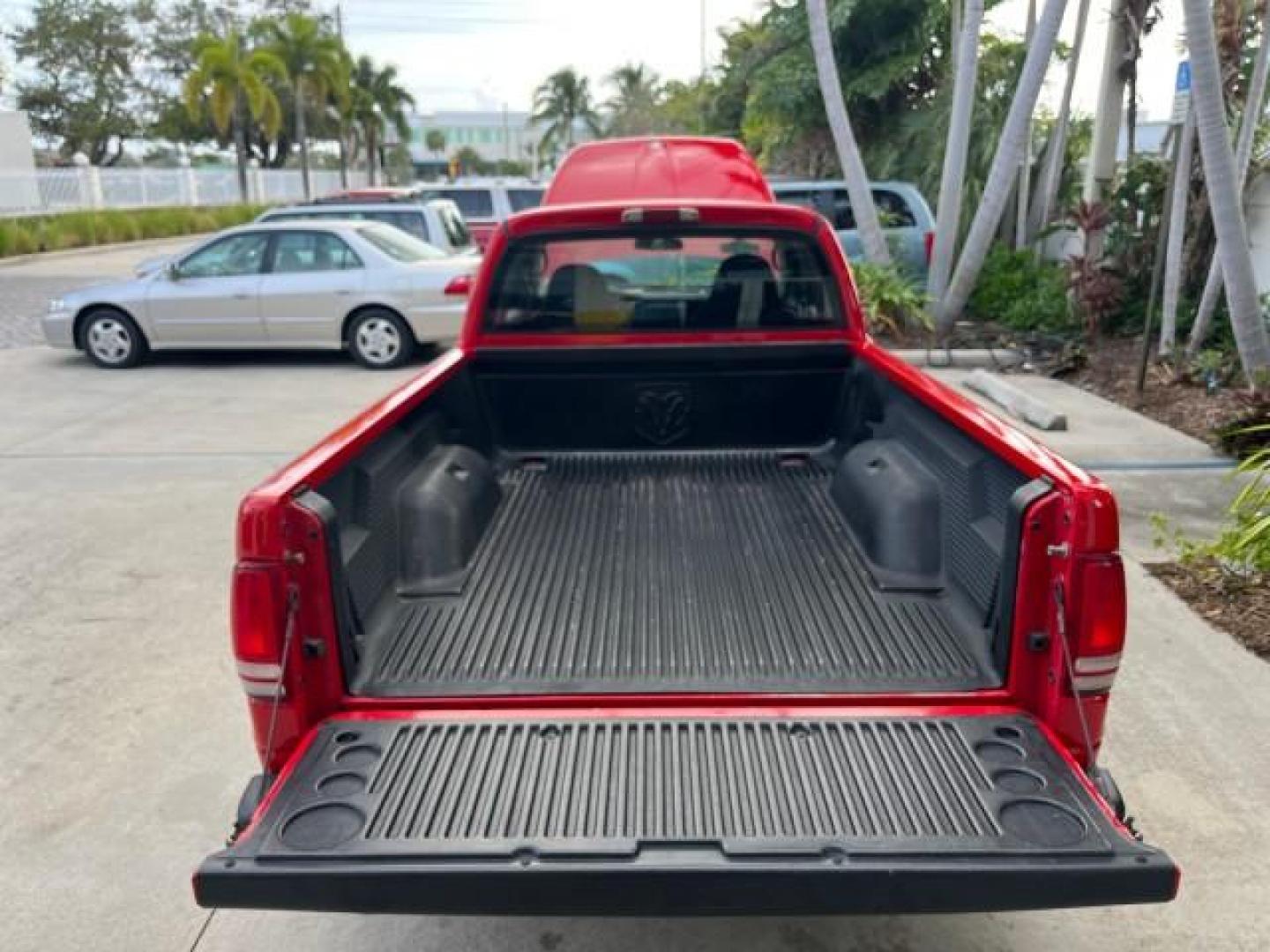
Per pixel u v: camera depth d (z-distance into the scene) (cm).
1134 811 348
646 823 220
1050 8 996
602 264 442
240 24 5172
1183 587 520
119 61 4959
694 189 848
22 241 2486
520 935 300
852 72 1755
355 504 302
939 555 338
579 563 364
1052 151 1331
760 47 1944
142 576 553
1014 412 866
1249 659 451
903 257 1257
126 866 329
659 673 286
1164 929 299
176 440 823
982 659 286
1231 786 362
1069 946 293
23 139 3117
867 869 207
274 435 839
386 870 207
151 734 403
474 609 327
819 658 293
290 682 245
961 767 237
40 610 513
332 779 233
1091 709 248
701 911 210
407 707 263
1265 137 972
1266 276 966
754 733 252
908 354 1081
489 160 12419
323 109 4709
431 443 395
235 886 207
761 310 452
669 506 419
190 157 5700
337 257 1127
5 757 388
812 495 429
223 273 1140
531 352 453
